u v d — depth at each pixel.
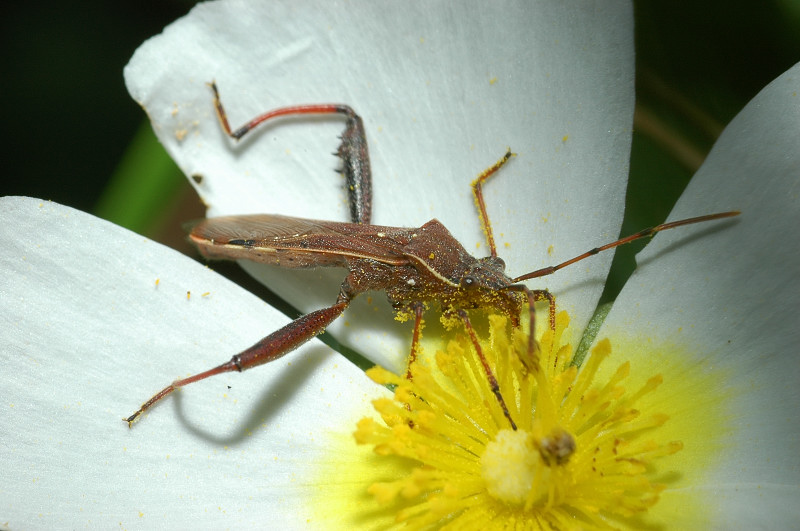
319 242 0.09
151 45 0.10
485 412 0.09
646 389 0.09
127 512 0.09
